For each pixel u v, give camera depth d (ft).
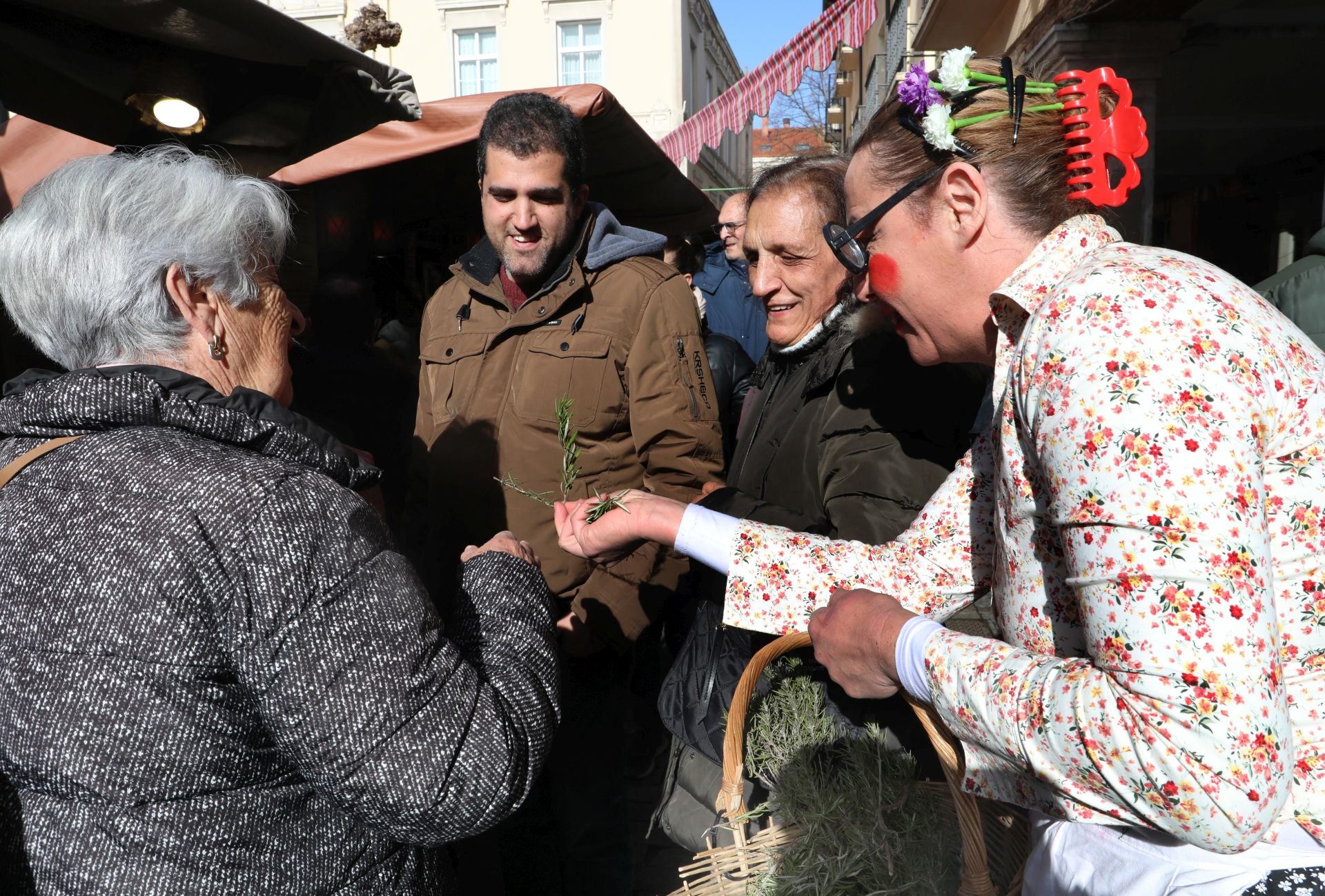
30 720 3.15
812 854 4.91
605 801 7.53
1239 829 2.61
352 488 3.96
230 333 3.99
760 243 6.14
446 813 3.38
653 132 58.65
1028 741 3.09
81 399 3.36
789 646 4.50
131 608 3.11
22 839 3.26
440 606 7.57
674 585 7.39
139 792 3.14
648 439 7.25
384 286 21.57
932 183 3.62
